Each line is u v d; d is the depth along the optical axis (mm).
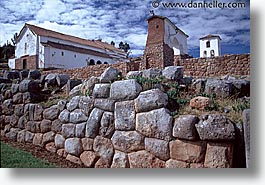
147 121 2385
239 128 2129
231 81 3008
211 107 2398
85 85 3273
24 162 2896
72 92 3484
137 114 2480
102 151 2707
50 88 4094
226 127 2002
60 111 3311
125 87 2615
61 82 4117
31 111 3701
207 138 2041
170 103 2477
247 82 2965
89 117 2893
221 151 2014
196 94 2812
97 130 2787
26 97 3850
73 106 3137
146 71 3049
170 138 2232
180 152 2168
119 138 2584
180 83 2990
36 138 3545
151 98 2393
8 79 4652
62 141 3166
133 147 2471
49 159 3035
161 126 2281
